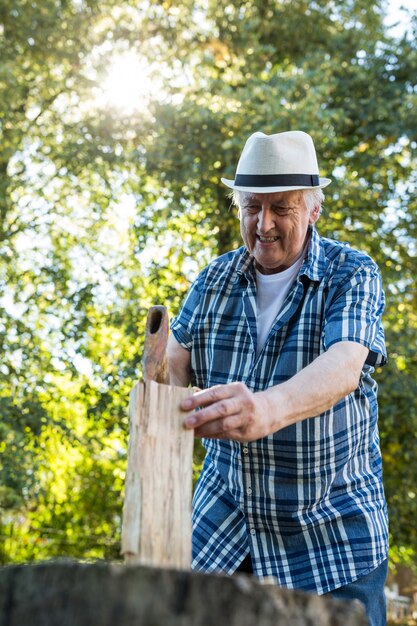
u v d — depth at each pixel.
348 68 9.50
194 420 1.53
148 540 1.43
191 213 9.09
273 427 1.70
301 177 2.21
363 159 9.23
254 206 2.25
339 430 2.21
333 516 2.22
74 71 9.09
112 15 9.25
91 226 9.51
